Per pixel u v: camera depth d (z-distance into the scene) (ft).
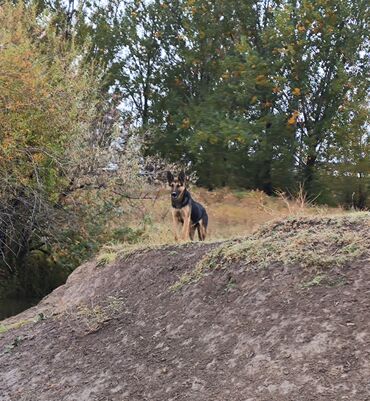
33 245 41.16
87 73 45.32
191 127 86.89
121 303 22.49
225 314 17.67
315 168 80.53
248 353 15.40
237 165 86.84
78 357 20.04
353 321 14.66
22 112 35.94
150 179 44.14
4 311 36.11
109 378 17.80
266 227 21.56
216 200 67.92
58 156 37.70
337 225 19.65
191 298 19.70
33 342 22.74
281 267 18.12
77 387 18.12
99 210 41.19
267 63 78.89
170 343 17.97
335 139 77.51
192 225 34.37
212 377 15.31
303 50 77.15
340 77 75.31
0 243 38.11
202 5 90.07
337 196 76.79
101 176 40.81
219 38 91.50
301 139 80.94
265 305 16.90
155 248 25.95
